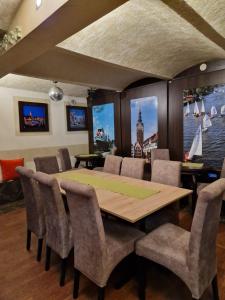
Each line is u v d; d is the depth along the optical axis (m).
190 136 4.08
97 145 6.03
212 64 3.70
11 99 4.71
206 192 1.37
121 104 5.28
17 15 2.15
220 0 1.87
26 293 1.87
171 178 2.69
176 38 2.77
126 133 5.24
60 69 3.62
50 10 1.64
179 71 4.09
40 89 5.03
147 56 3.27
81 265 1.73
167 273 2.07
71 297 1.82
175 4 1.74
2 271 2.17
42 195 2.05
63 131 5.72
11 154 4.77
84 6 1.53
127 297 1.80
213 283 1.68
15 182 4.25
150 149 4.75
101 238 1.56
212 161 3.82
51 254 2.46
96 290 1.89
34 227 2.37
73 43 2.51
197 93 3.92
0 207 3.95
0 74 3.27
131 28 2.47
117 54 3.00
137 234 1.89
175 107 4.27
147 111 4.75
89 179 2.90
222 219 3.14
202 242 1.43
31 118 5.06
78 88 5.45
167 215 2.41
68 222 1.98
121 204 1.93
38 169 3.63
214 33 2.30
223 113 3.63
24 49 2.28
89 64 3.66
